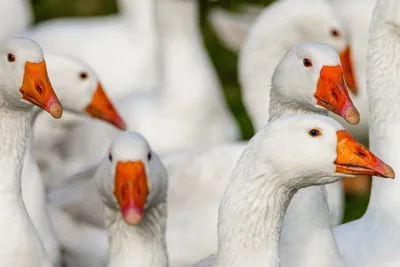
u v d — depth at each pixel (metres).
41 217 13.66
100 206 15.72
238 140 18.77
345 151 10.36
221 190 15.30
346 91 11.91
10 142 11.62
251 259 10.71
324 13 15.20
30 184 13.60
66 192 16.02
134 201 11.43
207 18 24.11
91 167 16.38
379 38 12.54
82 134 17.62
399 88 12.46
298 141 10.41
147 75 20.06
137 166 11.55
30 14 22.14
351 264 12.04
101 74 19.91
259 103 15.88
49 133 17.62
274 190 10.59
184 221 15.12
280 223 10.77
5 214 11.45
